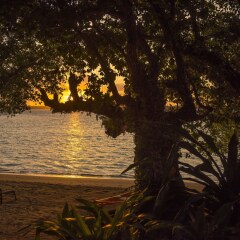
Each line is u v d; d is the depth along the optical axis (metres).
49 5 10.50
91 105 12.27
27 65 16.47
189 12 11.73
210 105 13.60
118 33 13.87
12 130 124.69
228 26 11.91
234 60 12.23
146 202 6.21
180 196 6.05
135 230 5.70
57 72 15.57
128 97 12.38
